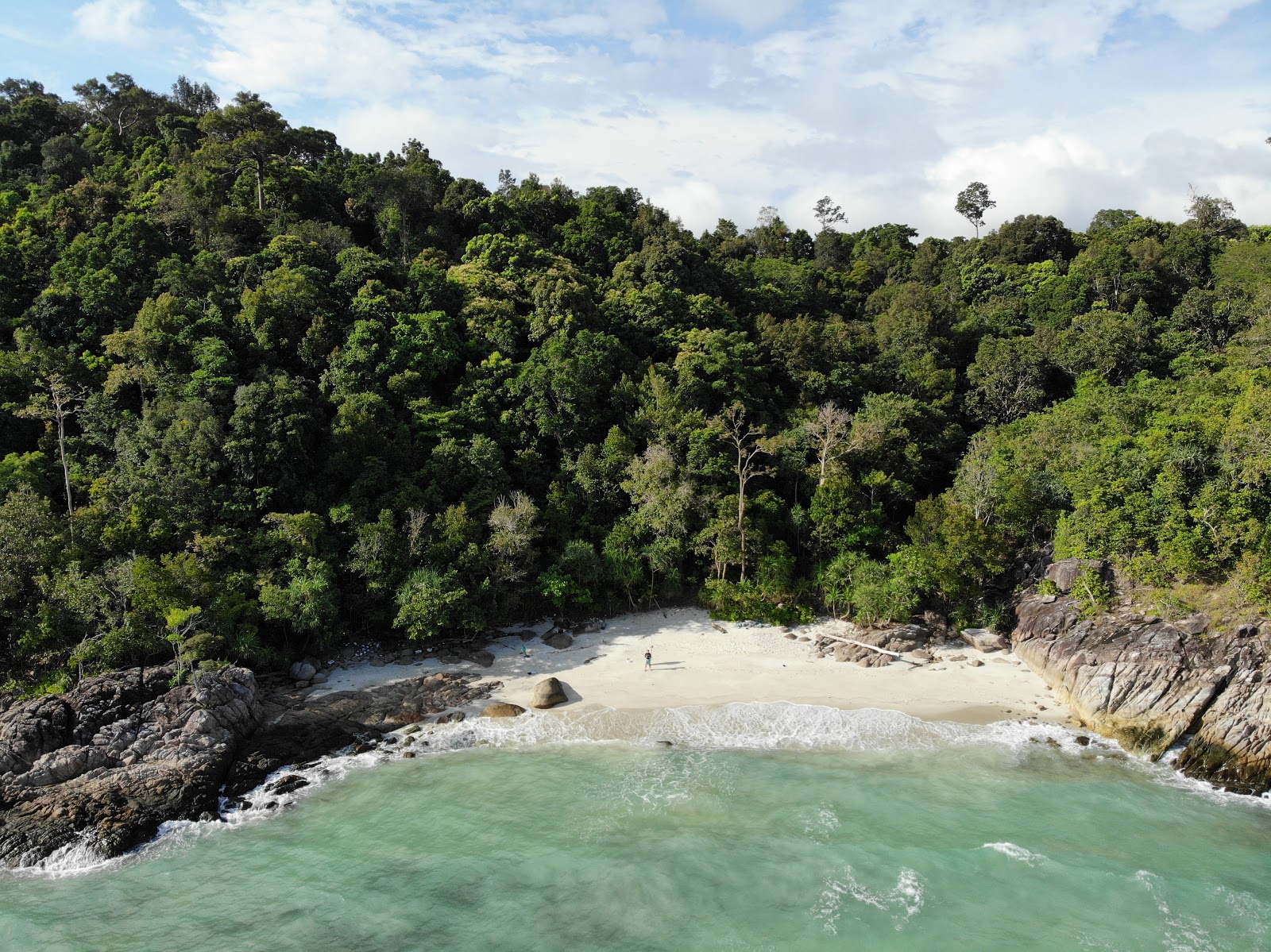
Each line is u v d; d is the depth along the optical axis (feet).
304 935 94.38
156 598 140.87
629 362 242.58
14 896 102.83
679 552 194.59
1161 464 167.32
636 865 105.19
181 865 108.37
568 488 206.80
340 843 112.47
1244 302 268.82
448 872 104.94
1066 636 158.61
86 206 258.78
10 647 142.00
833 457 212.23
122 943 93.56
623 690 156.87
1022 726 143.33
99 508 156.97
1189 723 133.90
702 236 447.01
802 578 197.98
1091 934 91.91
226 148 280.10
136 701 134.10
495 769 130.93
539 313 240.94
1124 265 312.91
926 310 285.84
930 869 103.45
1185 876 102.58
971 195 474.49
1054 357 258.78
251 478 176.14
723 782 126.00
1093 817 116.26
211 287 224.94
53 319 203.51
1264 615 141.79
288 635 165.89
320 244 256.73
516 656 172.76
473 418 209.97
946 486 234.38
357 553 171.42
